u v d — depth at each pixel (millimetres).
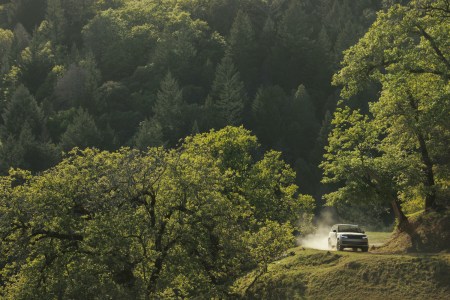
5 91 158500
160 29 193375
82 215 28844
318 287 34438
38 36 188125
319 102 146375
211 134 59750
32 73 165250
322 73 151500
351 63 37812
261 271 34594
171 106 133125
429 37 35938
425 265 33562
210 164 33438
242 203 35469
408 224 42219
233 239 30656
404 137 43031
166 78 136500
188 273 29750
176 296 30688
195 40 177125
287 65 155125
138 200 29766
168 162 30734
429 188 40844
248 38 160875
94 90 149250
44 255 28953
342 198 43500
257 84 153750
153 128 122875
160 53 163875
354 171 42562
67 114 139250
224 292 30984
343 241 43188
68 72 154750
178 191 30359
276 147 127875
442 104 33781
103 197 28562
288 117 132000
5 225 27562
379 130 44281
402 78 35656
